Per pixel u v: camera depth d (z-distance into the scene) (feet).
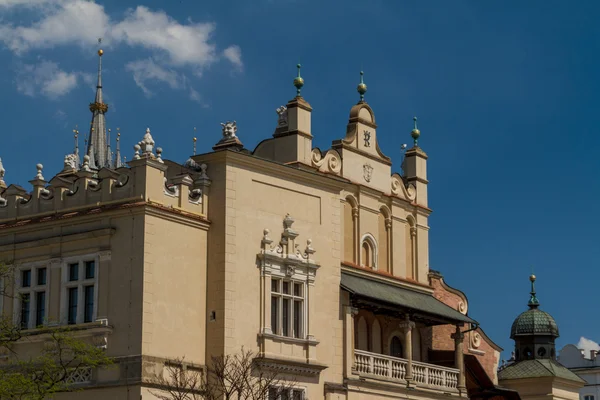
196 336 151.53
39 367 145.38
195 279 152.66
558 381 239.09
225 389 143.54
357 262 183.52
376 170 191.93
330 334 168.14
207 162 157.99
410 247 198.70
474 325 195.11
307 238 167.43
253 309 156.66
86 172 152.66
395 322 191.83
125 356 143.23
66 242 151.02
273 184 163.22
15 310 152.35
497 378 226.58
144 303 143.74
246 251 157.07
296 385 160.45
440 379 187.73
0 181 167.12
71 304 149.59
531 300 254.88
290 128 176.45
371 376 173.47
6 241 156.46
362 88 192.44
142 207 145.59
